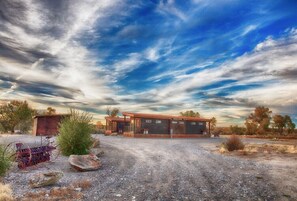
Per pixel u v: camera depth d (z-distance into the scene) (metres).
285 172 10.64
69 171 10.70
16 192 7.34
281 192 7.77
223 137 43.34
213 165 12.57
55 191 7.30
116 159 14.19
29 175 9.52
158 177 9.82
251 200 7.10
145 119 36.50
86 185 8.21
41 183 7.96
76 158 11.05
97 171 10.86
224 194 7.66
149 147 20.97
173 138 36.84
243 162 13.50
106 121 45.53
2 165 8.85
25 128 49.25
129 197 7.20
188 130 40.00
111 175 10.09
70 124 14.55
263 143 26.98
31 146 17.16
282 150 18.48
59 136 14.63
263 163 13.13
